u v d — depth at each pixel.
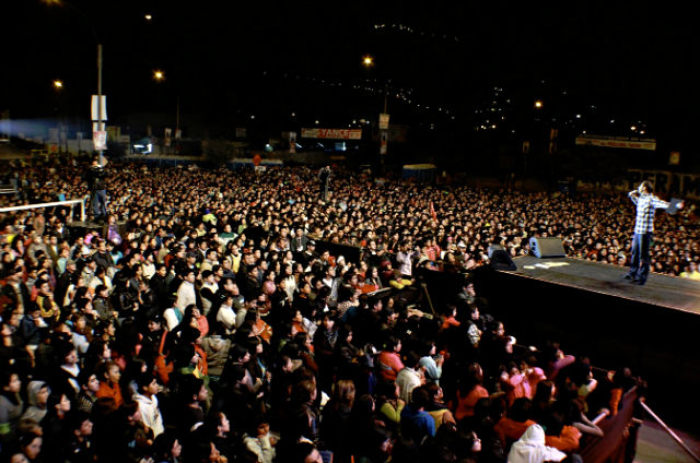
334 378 7.97
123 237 15.45
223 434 5.40
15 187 23.72
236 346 6.98
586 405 7.20
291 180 36.38
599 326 10.20
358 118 75.38
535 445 5.32
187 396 6.07
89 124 71.06
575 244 18.77
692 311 8.99
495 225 21.33
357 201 27.09
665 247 19.38
